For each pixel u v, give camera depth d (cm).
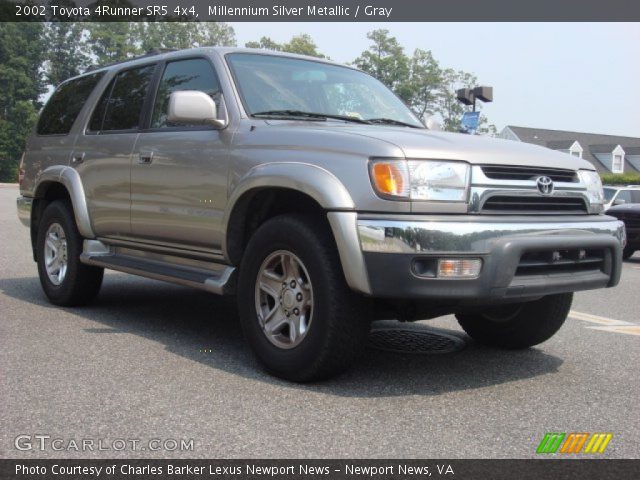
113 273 800
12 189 4256
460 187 354
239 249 428
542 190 380
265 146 402
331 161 364
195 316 560
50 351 430
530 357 460
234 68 463
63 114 627
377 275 342
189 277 452
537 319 456
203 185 438
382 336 511
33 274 774
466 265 343
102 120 565
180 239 464
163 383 370
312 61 512
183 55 505
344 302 357
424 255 338
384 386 378
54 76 7238
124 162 511
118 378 377
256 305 397
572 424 328
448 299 350
